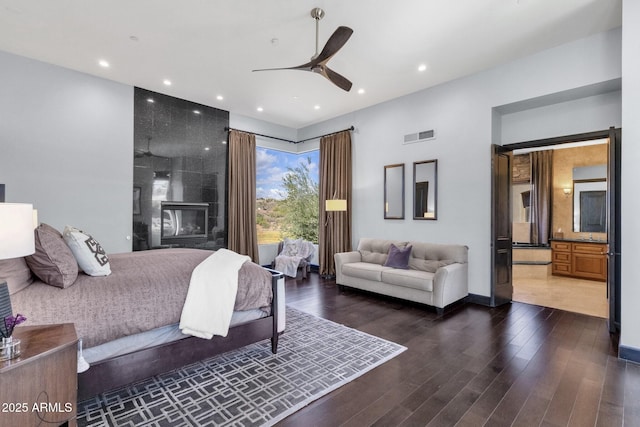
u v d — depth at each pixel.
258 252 6.13
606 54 3.22
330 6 2.84
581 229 6.16
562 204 6.38
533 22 3.07
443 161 4.54
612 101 3.52
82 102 4.21
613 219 3.12
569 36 3.33
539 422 1.75
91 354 1.79
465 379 2.22
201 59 3.84
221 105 5.50
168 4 2.81
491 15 2.96
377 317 3.60
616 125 3.49
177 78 4.39
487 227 4.10
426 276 3.86
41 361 1.22
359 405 1.91
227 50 3.62
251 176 6.02
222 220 5.70
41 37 3.36
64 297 1.77
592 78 3.30
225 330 2.18
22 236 1.41
